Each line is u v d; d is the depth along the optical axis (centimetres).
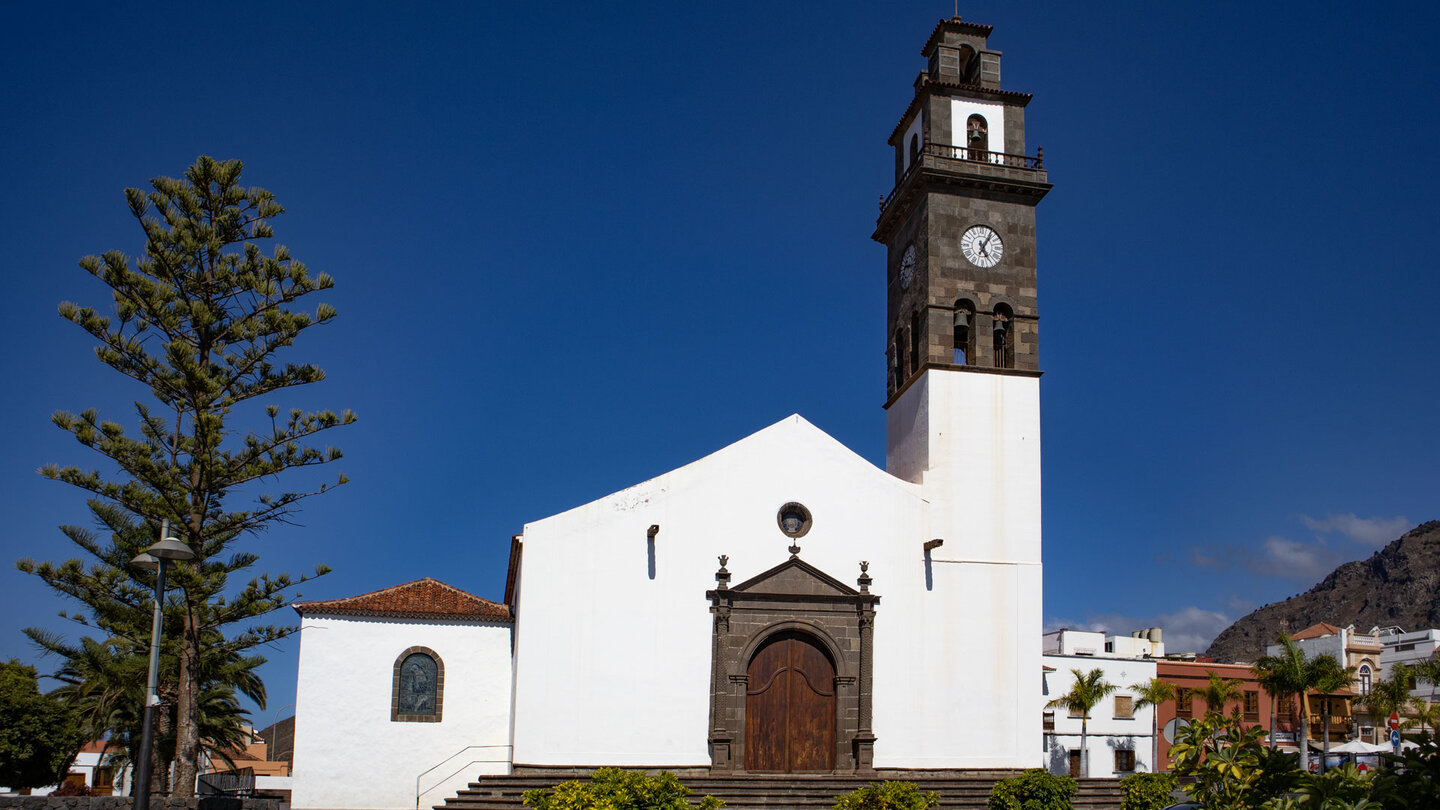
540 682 3562
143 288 3372
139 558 2362
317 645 3762
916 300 4291
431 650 3828
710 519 3797
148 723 2278
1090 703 6162
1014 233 4291
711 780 3528
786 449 3916
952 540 3972
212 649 3719
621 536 3716
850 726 3722
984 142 4362
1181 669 7262
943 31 4462
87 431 3384
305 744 3688
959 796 3628
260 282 3481
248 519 3578
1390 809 1341
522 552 3647
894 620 3856
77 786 5344
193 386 3397
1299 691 6231
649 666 3641
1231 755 1638
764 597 3756
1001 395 4134
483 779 3462
